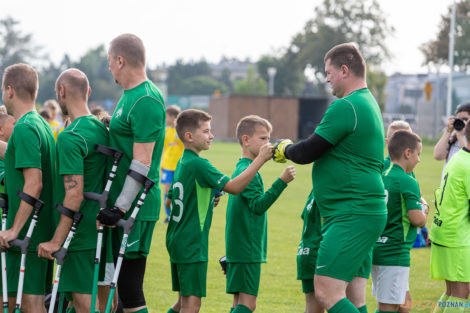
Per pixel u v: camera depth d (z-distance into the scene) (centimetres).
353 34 10500
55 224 573
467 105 919
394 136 648
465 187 639
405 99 12375
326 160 522
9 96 566
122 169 552
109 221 514
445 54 7306
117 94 15600
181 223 590
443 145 935
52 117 1336
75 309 563
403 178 629
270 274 912
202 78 19588
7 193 570
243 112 6800
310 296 598
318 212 589
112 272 579
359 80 530
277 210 1606
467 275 647
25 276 557
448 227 649
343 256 502
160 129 546
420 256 1069
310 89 14175
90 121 549
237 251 599
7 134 679
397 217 627
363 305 583
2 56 13312
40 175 542
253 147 619
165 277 890
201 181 580
